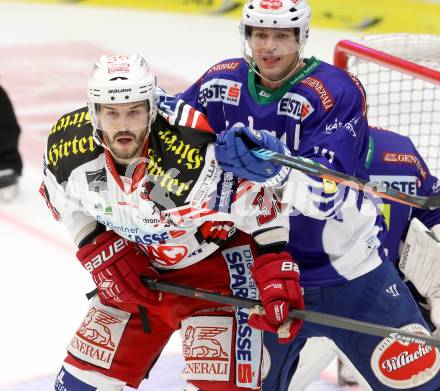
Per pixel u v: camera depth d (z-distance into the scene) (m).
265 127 8.20
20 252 13.85
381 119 13.55
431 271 8.91
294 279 7.40
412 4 24.30
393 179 9.41
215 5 27.19
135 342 8.00
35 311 12.13
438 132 13.52
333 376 10.43
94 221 7.89
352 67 11.27
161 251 7.67
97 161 7.16
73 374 7.93
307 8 7.95
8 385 10.36
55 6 28.44
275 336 8.22
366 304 8.18
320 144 7.72
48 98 20.72
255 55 8.00
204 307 7.84
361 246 8.12
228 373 7.54
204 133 7.02
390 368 8.12
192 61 23.44
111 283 7.69
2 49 24.55
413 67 9.88
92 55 24.16
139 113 6.74
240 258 7.84
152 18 27.11
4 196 15.64
